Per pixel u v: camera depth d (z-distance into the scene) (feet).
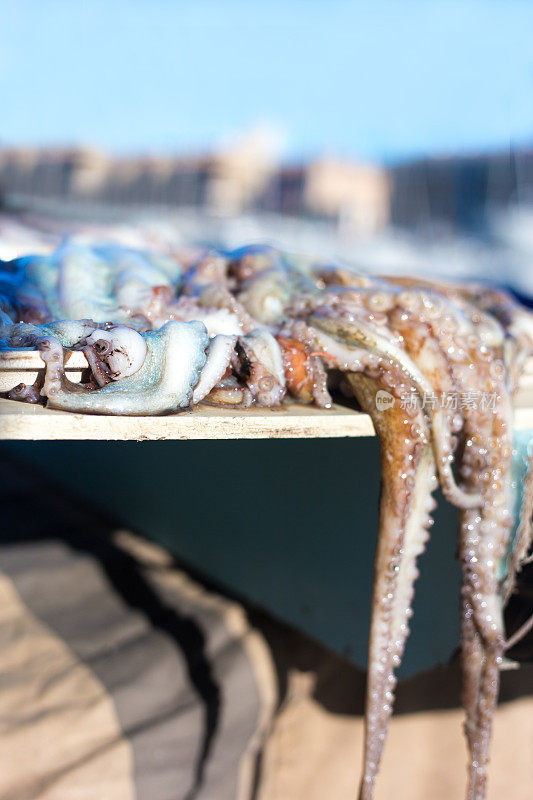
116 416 3.28
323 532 6.18
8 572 7.32
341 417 3.72
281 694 5.98
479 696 4.02
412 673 5.55
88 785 4.81
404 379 3.73
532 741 5.73
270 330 4.22
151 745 5.19
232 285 4.99
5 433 3.13
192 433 3.40
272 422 3.54
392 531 3.73
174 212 19.15
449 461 3.82
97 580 7.43
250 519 6.96
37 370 3.45
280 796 5.19
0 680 5.67
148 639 6.38
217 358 3.59
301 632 6.53
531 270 15.20
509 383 4.48
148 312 4.28
